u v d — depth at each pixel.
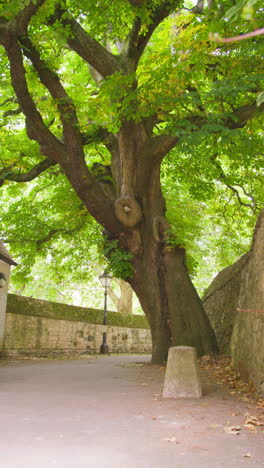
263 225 8.40
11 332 15.96
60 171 18.55
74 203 18.19
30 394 6.61
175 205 20.14
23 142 17.66
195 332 11.82
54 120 16.69
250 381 7.32
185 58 10.30
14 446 3.75
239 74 10.64
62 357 17.39
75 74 17.09
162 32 12.88
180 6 12.09
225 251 22.53
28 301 17.59
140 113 10.41
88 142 15.26
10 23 9.62
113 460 3.41
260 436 4.18
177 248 12.84
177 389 6.43
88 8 10.87
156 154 12.79
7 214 19.52
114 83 10.36
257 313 7.48
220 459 3.46
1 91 16.64
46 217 20.55
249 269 8.60
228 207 20.70
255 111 11.53
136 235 12.80
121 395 6.64
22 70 10.68
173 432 4.32
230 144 12.43
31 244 18.97
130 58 12.12
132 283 13.06
